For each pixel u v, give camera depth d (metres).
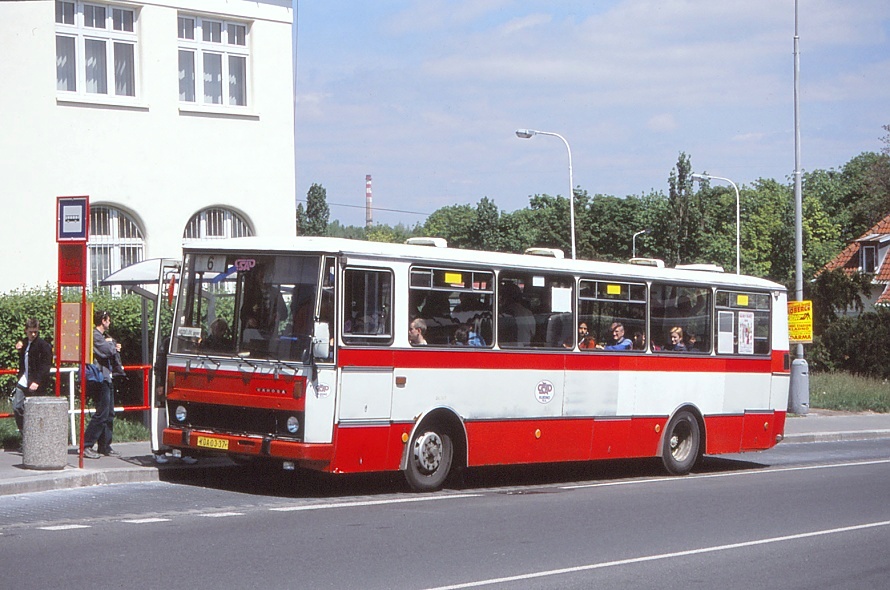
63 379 18.66
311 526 11.57
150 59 24.14
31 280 22.55
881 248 70.38
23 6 22.36
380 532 11.35
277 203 26.17
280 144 26.22
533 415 16.00
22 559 9.46
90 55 23.58
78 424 18.34
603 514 13.15
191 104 24.81
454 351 14.85
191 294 14.30
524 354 15.84
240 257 13.98
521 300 15.89
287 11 26.30
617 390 17.30
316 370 13.27
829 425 27.61
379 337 13.90
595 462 20.33
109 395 15.86
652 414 17.89
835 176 110.00
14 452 15.94
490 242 100.56
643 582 9.34
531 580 9.26
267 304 13.72
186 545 10.27
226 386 13.77
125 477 14.49
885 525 12.77
